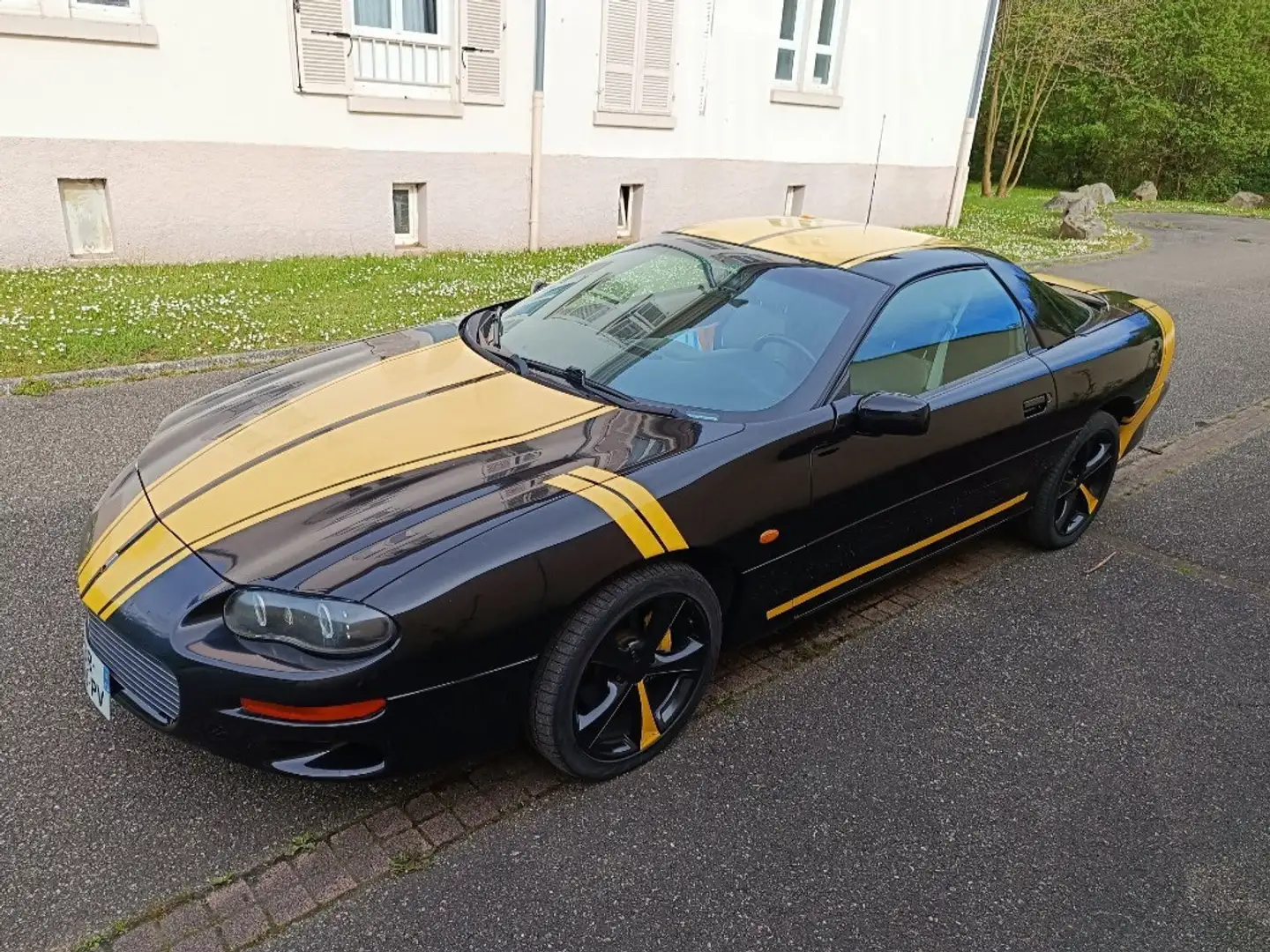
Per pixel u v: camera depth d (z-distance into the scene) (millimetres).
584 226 11609
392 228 10008
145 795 2551
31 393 5398
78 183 8117
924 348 3422
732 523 2748
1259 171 27375
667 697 2854
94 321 6605
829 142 13969
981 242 13852
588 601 2498
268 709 2191
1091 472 4340
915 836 2617
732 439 2811
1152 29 26375
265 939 2160
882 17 13805
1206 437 6086
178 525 2451
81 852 2355
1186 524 4785
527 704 2496
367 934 2188
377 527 2350
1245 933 2371
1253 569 4328
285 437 2797
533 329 3588
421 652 2223
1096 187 21625
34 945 2102
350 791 2619
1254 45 26969
